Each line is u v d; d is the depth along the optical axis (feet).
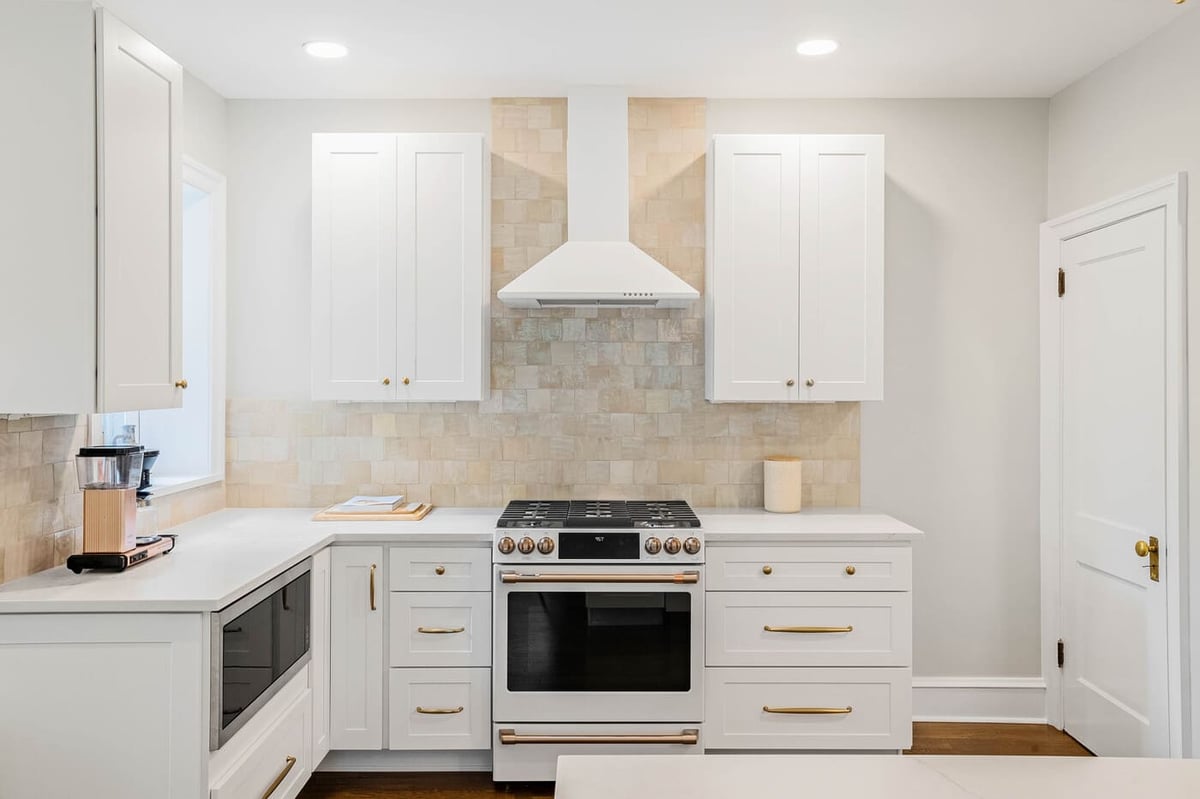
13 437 7.74
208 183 11.62
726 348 11.18
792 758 4.01
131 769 6.98
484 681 10.17
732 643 10.24
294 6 9.11
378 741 10.17
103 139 7.06
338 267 11.17
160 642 6.98
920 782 3.71
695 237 12.07
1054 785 3.67
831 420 12.12
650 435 12.14
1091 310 10.90
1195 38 9.01
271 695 8.34
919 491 12.10
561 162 12.07
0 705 6.99
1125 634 10.21
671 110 12.07
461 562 10.18
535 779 9.96
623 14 9.35
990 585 12.07
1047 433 11.91
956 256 12.08
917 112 12.08
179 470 11.78
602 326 12.11
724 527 10.56
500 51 10.37
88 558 7.98
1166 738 9.39
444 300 11.18
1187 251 9.09
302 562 9.20
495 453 12.14
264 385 12.07
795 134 11.69
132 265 7.54
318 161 11.14
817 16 9.37
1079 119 11.25
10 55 7.06
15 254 7.07
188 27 9.66
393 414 12.15
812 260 11.17
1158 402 9.52
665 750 10.03
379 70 10.99
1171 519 9.29
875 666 10.27
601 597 9.90
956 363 12.07
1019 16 9.34
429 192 11.14
